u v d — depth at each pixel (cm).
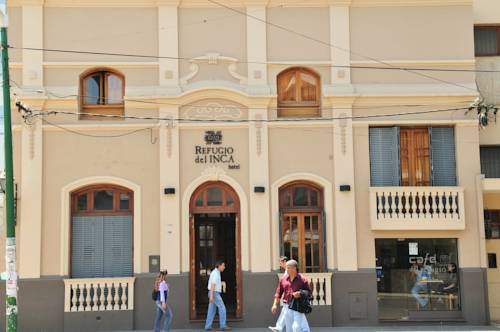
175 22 1725
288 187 1719
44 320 1620
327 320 1647
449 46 1747
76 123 1686
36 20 1706
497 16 1897
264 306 1653
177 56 1716
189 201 1684
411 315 1686
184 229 1670
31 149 1664
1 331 1609
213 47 1727
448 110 1727
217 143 1698
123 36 1717
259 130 1700
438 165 1733
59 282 1631
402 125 1731
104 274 1677
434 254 1703
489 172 1867
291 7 1742
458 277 1695
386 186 1698
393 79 1734
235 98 1708
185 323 1644
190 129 1700
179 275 1653
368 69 1736
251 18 1734
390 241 1703
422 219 1662
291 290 1191
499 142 1848
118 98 1728
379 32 1745
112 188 1702
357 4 1750
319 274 1652
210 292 1590
